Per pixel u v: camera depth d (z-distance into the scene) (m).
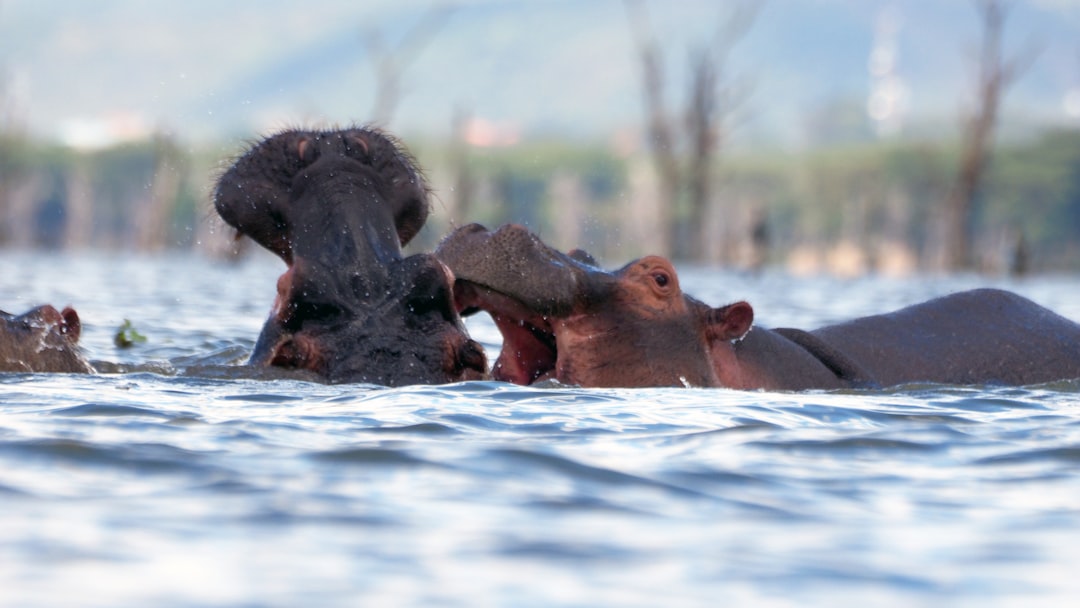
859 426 25.50
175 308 70.38
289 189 29.95
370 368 28.62
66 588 14.84
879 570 16.22
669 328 32.28
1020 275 180.50
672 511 18.77
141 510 18.00
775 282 139.50
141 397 26.77
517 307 31.50
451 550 16.69
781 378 33.44
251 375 28.97
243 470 20.27
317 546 16.69
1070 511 19.09
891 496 19.88
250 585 15.16
